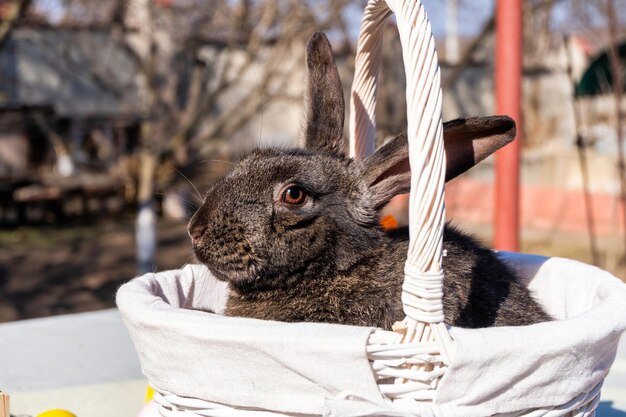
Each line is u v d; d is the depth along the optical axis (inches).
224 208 109.3
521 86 215.6
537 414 83.0
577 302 108.3
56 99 709.3
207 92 539.2
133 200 706.2
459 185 570.6
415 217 80.6
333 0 387.9
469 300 105.0
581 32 588.7
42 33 536.7
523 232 546.6
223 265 108.9
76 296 444.5
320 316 108.6
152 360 86.5
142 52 555.8
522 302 111.7
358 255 109.4
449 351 78.1
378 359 79.0
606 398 137.2
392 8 86.4
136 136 700.7
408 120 82.4
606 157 595.2
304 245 108.1
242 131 625.6
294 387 80.7
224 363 81.8
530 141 773.3
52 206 685.9
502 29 214.1
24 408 132.5
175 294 108.6
